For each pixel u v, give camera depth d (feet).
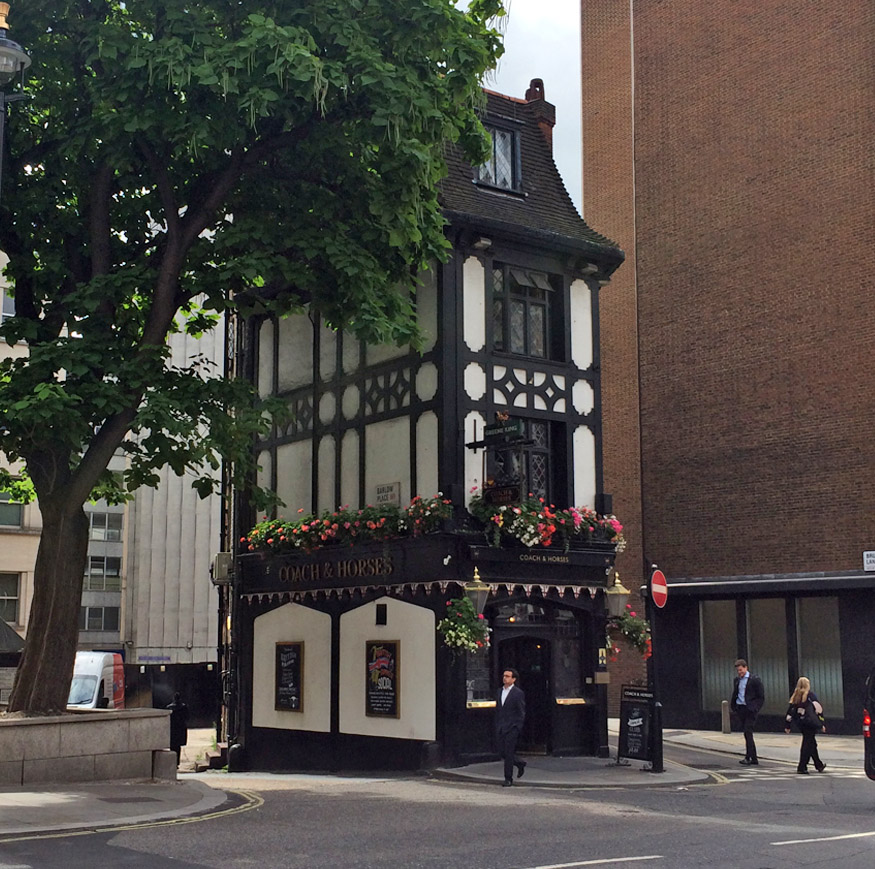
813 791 49.49
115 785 45.57
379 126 46.37
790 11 93.91
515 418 64.28
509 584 60.90
